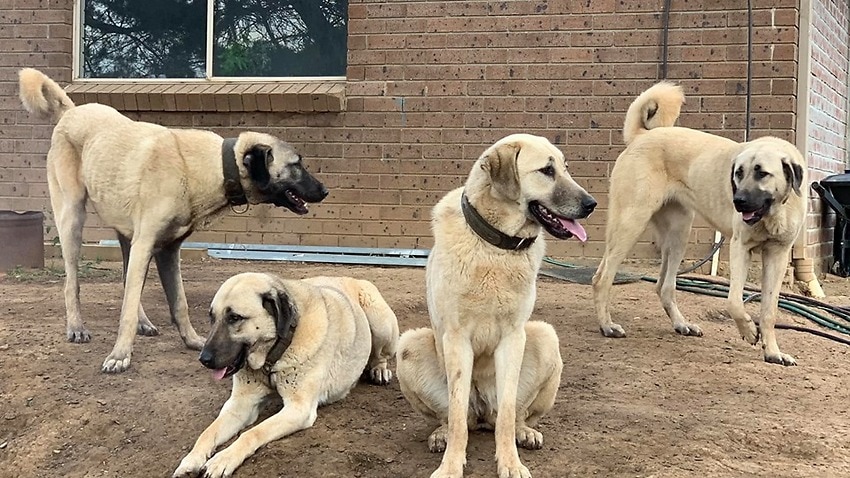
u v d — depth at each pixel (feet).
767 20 27.96
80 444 13.35
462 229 12.07
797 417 14.28
